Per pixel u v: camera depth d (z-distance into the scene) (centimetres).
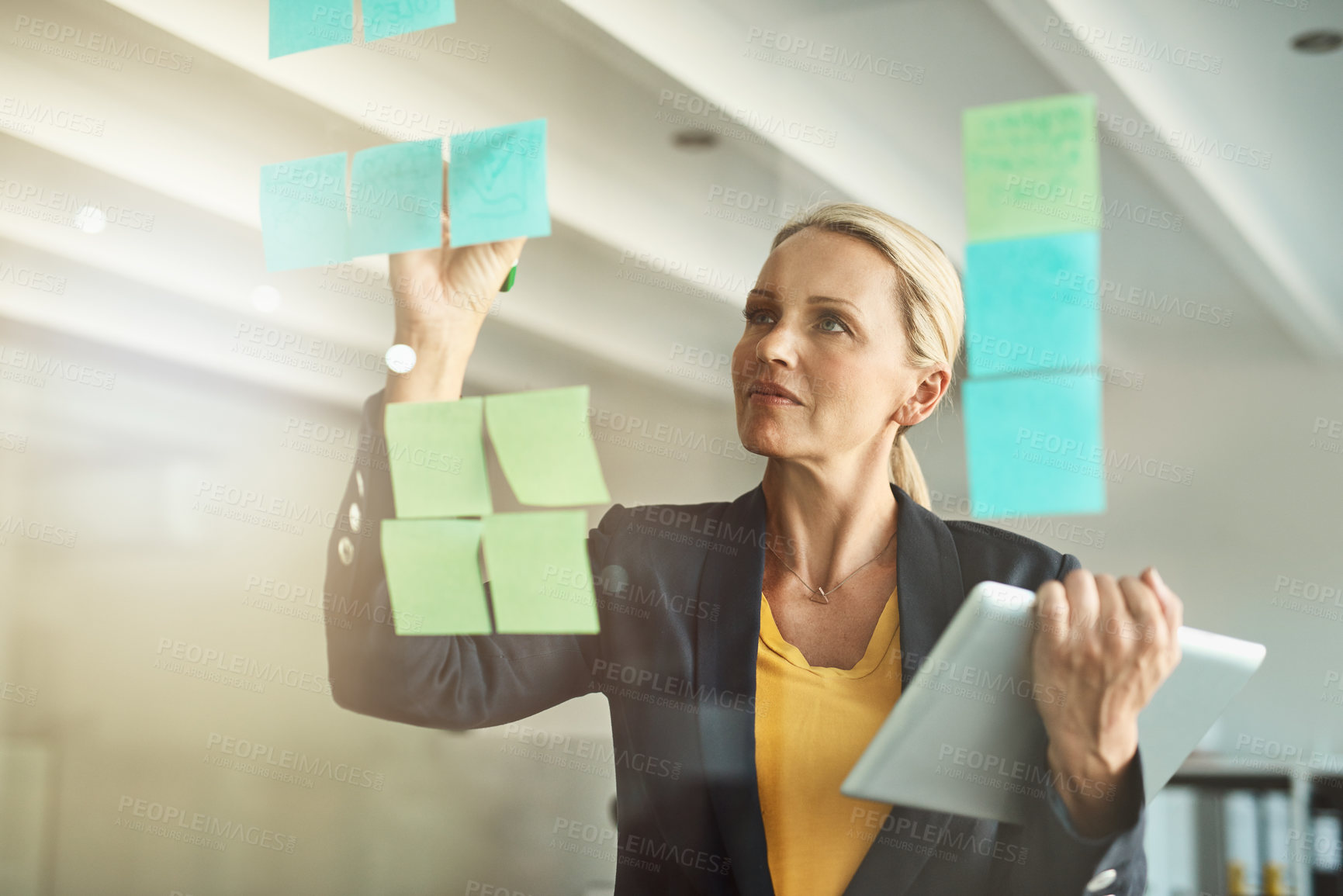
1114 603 99
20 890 210
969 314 154
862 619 127
